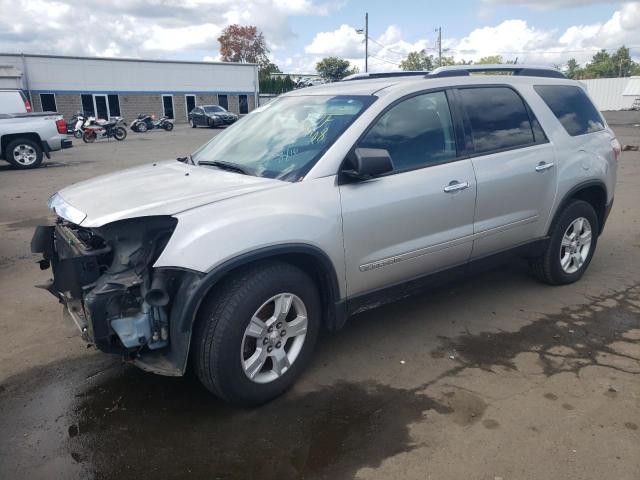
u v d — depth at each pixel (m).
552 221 4.73
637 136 21.22
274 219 3.06
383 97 3.70
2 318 4.58
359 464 2.75
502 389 3.39
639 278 5.27
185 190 3.29
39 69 36.59
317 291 3.40
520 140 4.42
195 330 2.99
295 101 4.22
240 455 2.83
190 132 31.09
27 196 10.13
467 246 4.10
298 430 3.03
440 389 3.40
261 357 3.17
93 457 2.84
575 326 4.25
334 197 3.33
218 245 2.87
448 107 4.03
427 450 2.83
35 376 3.65
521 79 4.66
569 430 2.97
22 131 13.88
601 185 4.98
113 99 39.91
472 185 3.98
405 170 3.68
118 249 3.01
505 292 4.95
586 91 5.23
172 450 2.88
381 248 3.58
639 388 3.37
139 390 3.46
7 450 2.90
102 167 14.27
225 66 44.81
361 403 3.27
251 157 3.79
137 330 2.89
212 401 3.32
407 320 4.41
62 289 3.08
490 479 2.62
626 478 2.61
